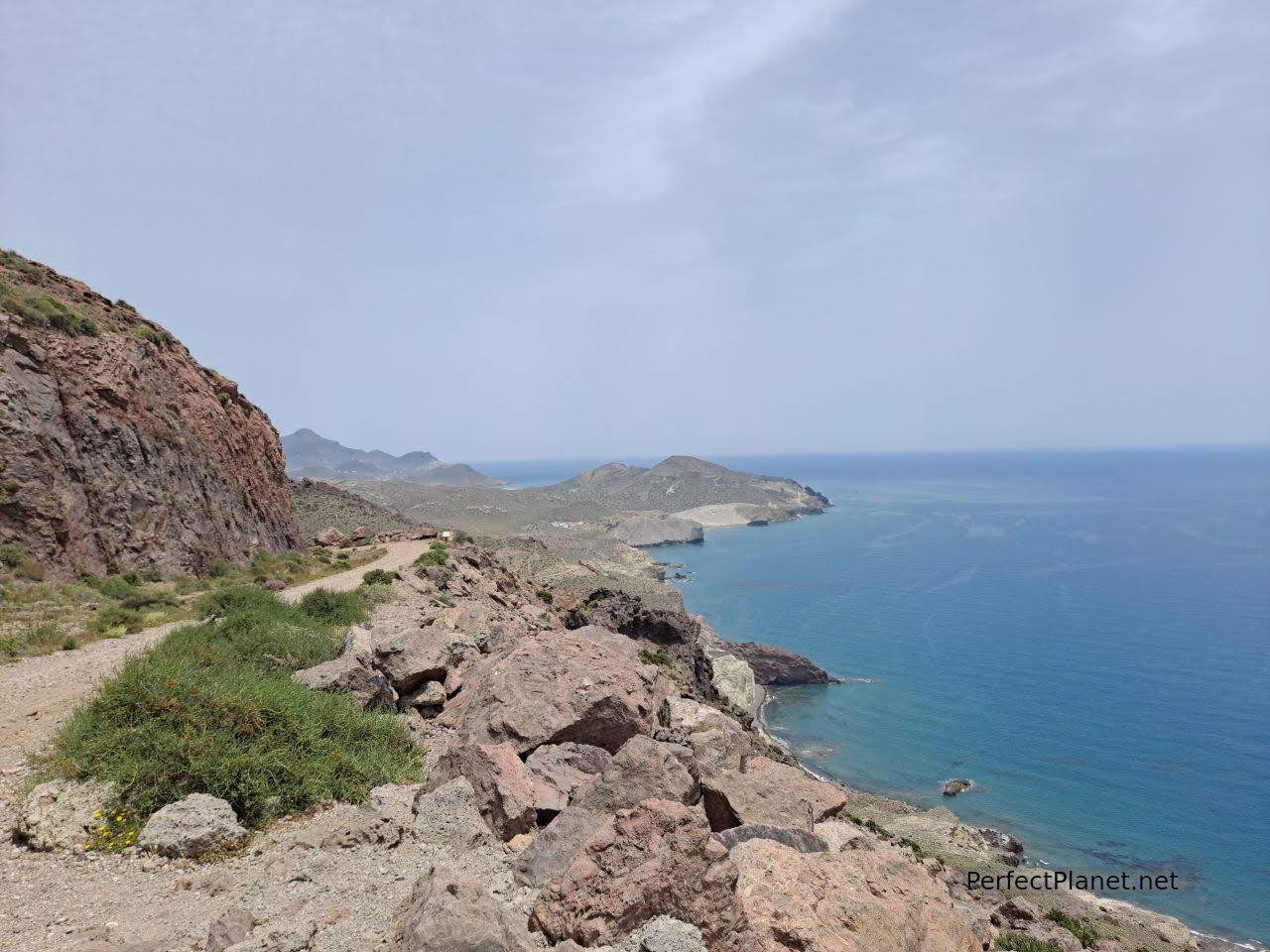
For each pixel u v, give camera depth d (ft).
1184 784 221.87
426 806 38.22
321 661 69.82
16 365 131.03
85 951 23.95
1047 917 102.22
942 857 150.10
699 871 26.43
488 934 22.84
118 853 34.42
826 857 33.73
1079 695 305.94
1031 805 206.80
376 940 24.81
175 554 144.66
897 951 27.73
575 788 41.01
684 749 41.32
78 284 185.06
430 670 65.36
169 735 41.45
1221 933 145.07
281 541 210.18
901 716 281.95
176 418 170.60
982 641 393.29
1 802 39.04
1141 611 455.22
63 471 128.47
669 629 237.45
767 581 591.78
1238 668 341.62
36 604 100.53
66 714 55.16
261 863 34.30
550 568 426.92
